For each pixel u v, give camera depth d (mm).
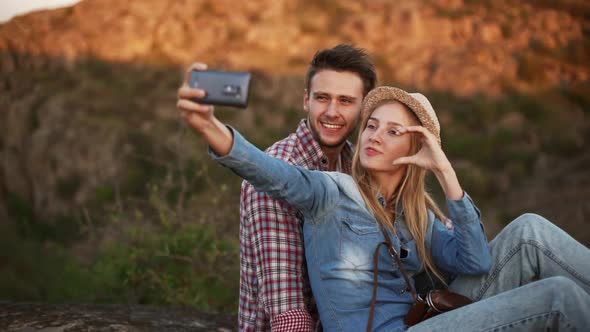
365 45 16719
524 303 2031
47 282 5199
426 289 2424
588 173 11383
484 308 2055
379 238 2219
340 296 2172
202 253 4641
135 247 4598
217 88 1714
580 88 15383
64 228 8211
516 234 2328
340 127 2594
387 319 2162
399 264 2203
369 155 2275
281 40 16500
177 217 4859
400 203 2357
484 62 16000
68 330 2652
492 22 17859
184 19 17266
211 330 2924
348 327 2154
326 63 2604
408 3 18516
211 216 4801
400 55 16281
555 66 16156
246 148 1969
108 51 15352
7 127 11969
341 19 17844
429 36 17219
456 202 2209
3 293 5121
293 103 13273
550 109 14102
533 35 17656
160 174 6156
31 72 14086
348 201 2232
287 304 2275
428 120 2275
